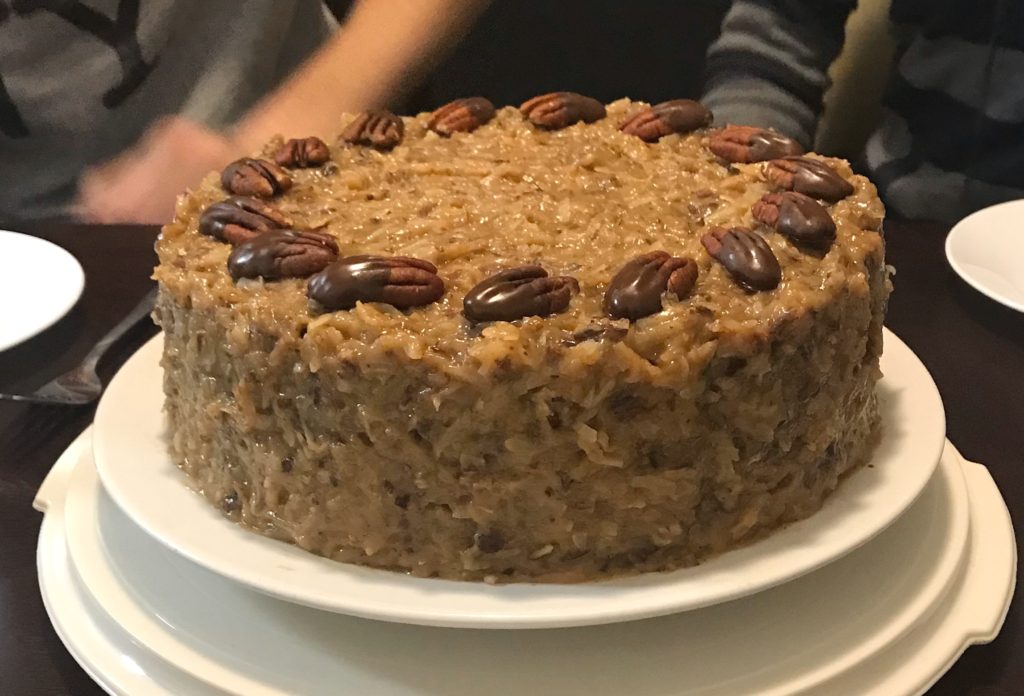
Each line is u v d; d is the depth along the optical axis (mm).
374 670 427
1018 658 453
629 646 432
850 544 434
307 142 557
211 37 859
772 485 442
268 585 423
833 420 451
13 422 577
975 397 587
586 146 558
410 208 500
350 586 424
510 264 453
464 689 421
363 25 838
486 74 917
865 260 463
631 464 424
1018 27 833
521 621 408
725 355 423
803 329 431
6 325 632
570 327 420
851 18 934
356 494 432
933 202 872
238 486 455
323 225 490
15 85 857
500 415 414
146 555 477
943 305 667
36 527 517
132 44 851
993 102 852
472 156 554
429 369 412
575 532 427
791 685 421
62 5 837
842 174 512
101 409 513
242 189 516
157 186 809
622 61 927
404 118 601
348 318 425
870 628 439
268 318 430
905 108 894
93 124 871
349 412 424
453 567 432
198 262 468
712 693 419
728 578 421
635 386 415
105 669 443
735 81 885
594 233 473
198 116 851
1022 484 528
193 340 456
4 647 466
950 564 466
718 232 458
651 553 433
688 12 900
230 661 434
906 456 476
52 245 672
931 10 869
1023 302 653
